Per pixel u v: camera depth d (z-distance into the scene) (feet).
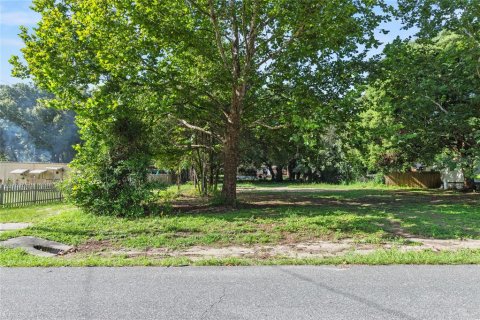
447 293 16.53
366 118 63.52
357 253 24.88
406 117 59.26
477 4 45.91
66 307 14.94
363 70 49.19
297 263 22.20
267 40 44.98
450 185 93.56
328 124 42.37
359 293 16.56
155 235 29.96
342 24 40.11
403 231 31.58
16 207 53.16
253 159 127.13
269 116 49.29
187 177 129.80
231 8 42.75
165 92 41.65
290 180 153.79
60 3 40.70
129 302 15.49
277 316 13.87
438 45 63.87
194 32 43.24
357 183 115.96
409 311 14.34
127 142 41.47
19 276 19.62
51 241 28.53
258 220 35.32
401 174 103.96
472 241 28.63
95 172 39.96
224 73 42.68
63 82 38.22
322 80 47.98
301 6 38.42
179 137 63.41
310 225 32.73
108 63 37.70
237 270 20.75
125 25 39.91
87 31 37.42
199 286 17.70
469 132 57.72
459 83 55.31
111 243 27.99
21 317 13.91
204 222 34.30
